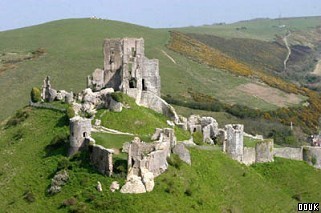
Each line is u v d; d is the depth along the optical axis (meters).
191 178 128.50
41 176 128.50
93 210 112.62
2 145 152.00
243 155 158.38
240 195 138.50
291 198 150.00
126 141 130.88
